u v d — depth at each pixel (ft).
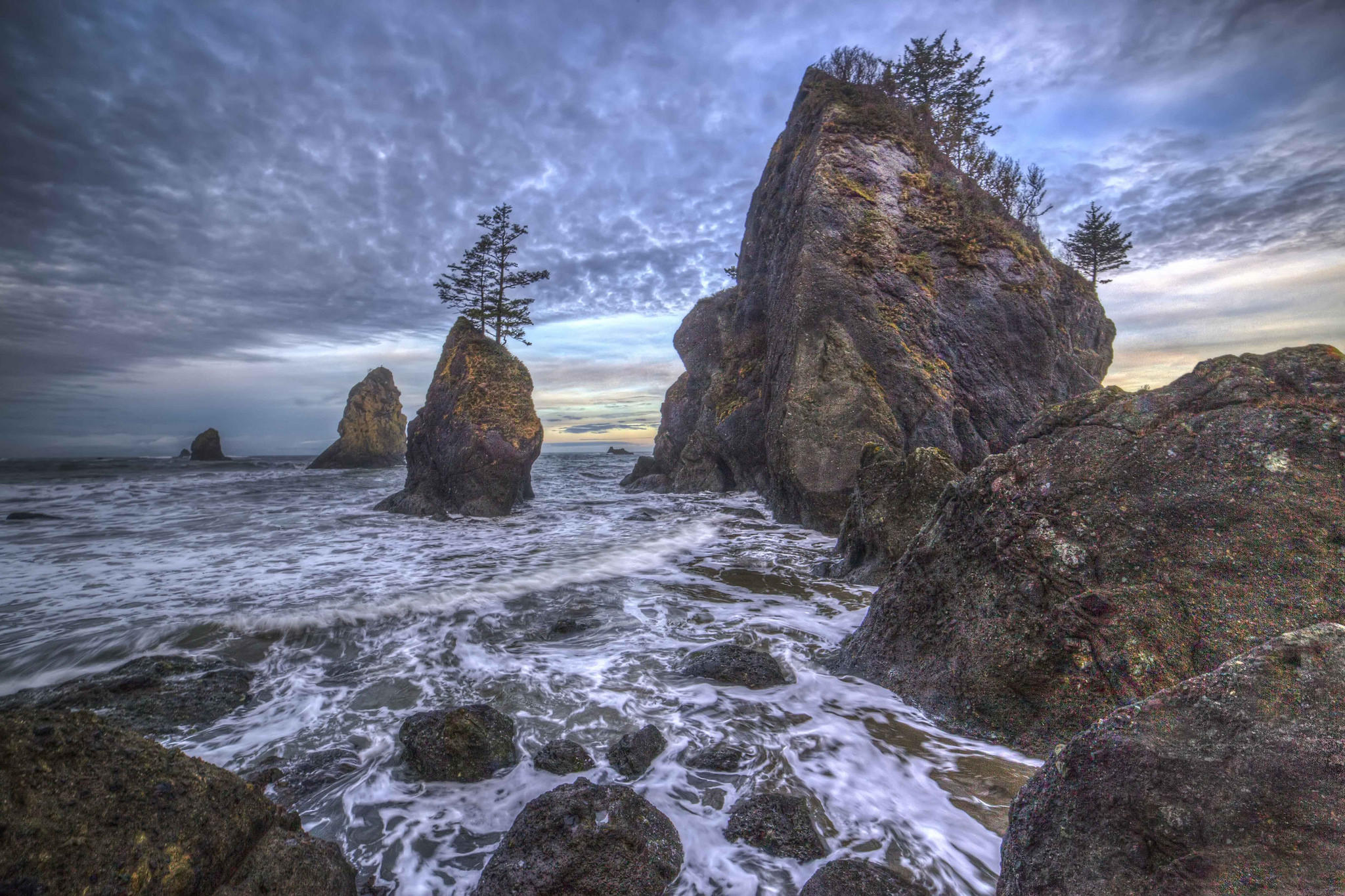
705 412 82.74
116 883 6.79
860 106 69.10
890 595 19.47
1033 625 15.03
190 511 66.74
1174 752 7.20
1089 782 7.72
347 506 71.97
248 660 22.17
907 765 14.11
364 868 11.09
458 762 14.23
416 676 20.48
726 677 19.39
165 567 37.76
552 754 14.57
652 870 10.39
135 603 29.09
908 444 53.21
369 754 15.23
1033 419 18.35
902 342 54.44
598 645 23.36
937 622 17.52
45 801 6.73
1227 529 13.50
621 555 41.32
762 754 14.79
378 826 12.35
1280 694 7.05
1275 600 12.43
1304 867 5.92
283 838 9.11
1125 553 14.42
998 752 14.53
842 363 52.34
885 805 12.59
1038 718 14.51
